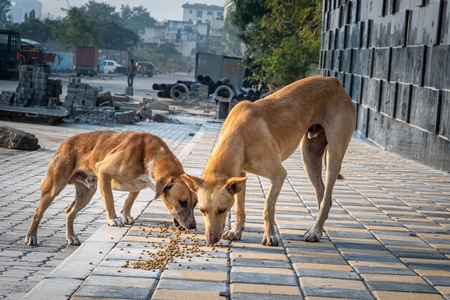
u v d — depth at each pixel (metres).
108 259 5.48
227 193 5.68
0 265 5.88
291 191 9.39
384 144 16.48
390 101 15.93
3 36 45.22
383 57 16.77
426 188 10.24
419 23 13.84
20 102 22.33
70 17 80.31
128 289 4.69
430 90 13.01
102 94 25.27
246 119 6.15
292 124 6.39
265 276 5.17
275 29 38.62
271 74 35.19
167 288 4.76
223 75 44.50
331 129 6.64
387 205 8.62
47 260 6.19
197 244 6.14
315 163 6.96
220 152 5.98
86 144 6.99
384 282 5.11
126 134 6.96
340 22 23.42
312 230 6.49
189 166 11.62
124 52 100.75
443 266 5.66
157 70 98.75
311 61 33.38
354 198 9.09
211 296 4.62
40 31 100.25
